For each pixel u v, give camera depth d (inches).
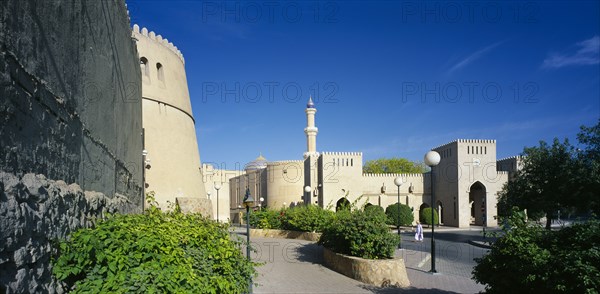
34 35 135.2
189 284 172.1
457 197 1713.8
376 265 462.0
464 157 1724.9
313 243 802.2
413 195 1977.1
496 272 271.4
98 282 149.6
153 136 1019.3
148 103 1026.1
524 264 243.4
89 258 156.9
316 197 1883.6
